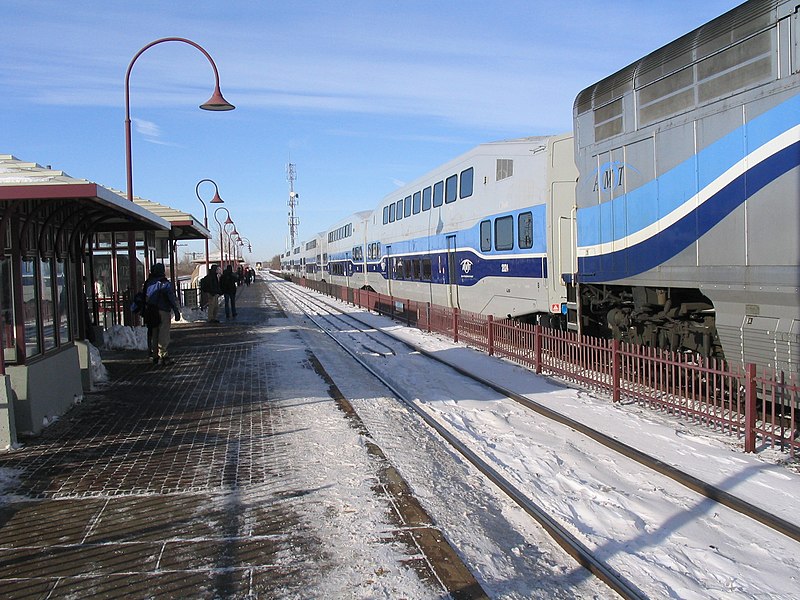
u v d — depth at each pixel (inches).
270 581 166.6
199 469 252.7
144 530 197.2
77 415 338.0
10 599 158.4
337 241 1774.1
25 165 323.6
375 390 424.2
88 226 406.3
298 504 217.0
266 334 751.1
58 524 201.8
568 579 172.4
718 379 345.4
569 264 497.4
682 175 330.0
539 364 477.4
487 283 640.4
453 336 695.7
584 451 285.7
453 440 298.2
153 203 741.9
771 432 266.7
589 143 421.7
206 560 177.9
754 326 286.7
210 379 446.9
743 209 289.1
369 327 903.1
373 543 187.8
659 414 339.0
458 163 721.0
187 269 3585.1
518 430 322.3
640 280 369.7
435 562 176.2
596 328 485.7
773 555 185.8
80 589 163.0
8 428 275.9
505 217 591.5
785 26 267.6
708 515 214.1
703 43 314.7
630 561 181.5
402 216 1011.3
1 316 280.4
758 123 281.1
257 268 7190.0
